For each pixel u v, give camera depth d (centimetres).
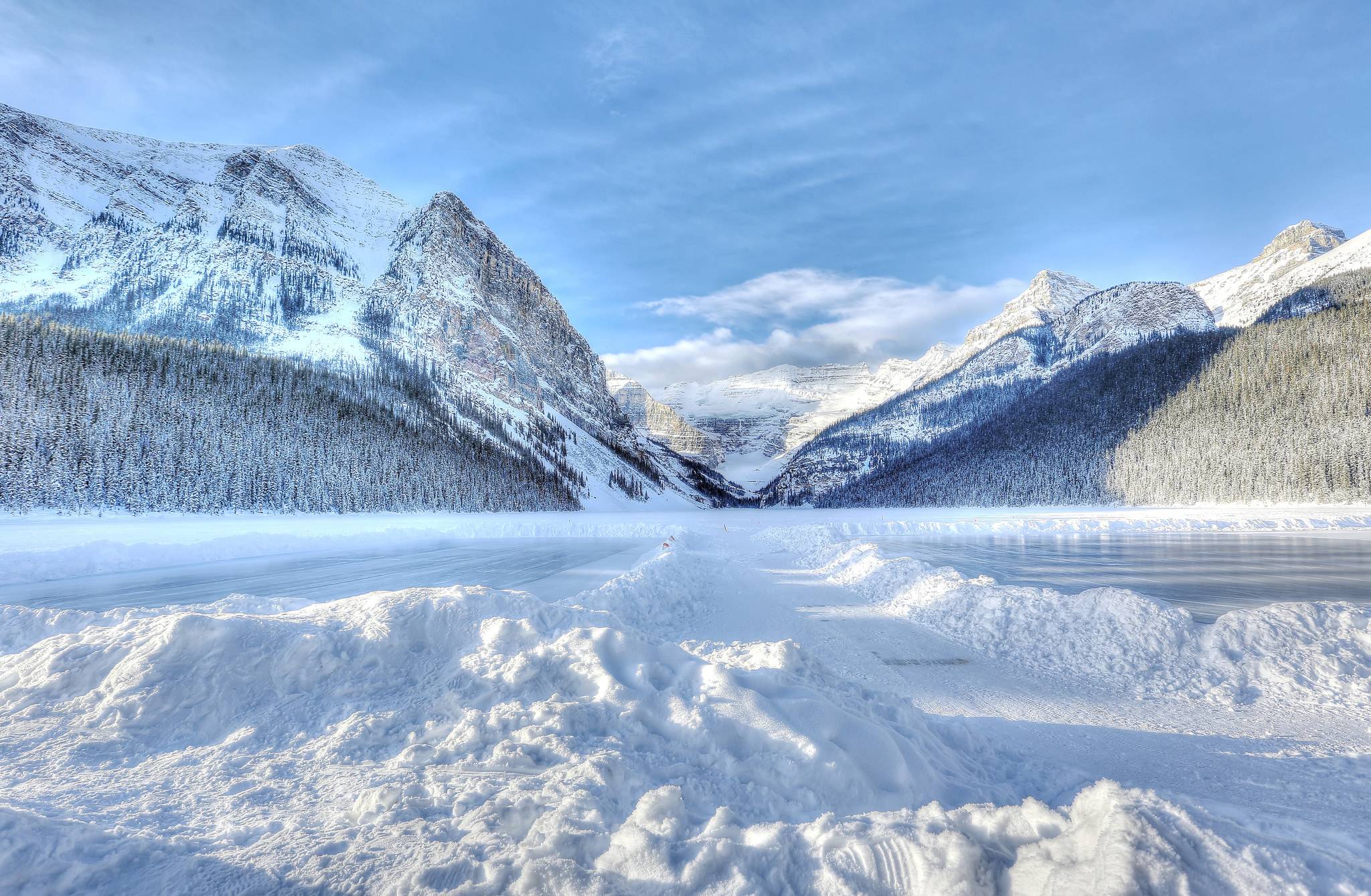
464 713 412
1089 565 1791
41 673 466
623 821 291
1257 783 397
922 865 238
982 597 946
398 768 357
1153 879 212
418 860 254
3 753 371
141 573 1667
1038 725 521
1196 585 1352
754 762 346
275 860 259
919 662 732
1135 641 723
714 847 247
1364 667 621
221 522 4803
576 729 380
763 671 449
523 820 286
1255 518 4059
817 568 1684
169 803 321
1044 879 225
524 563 1938
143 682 432
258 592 1304
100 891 239
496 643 504
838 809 320
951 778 384
